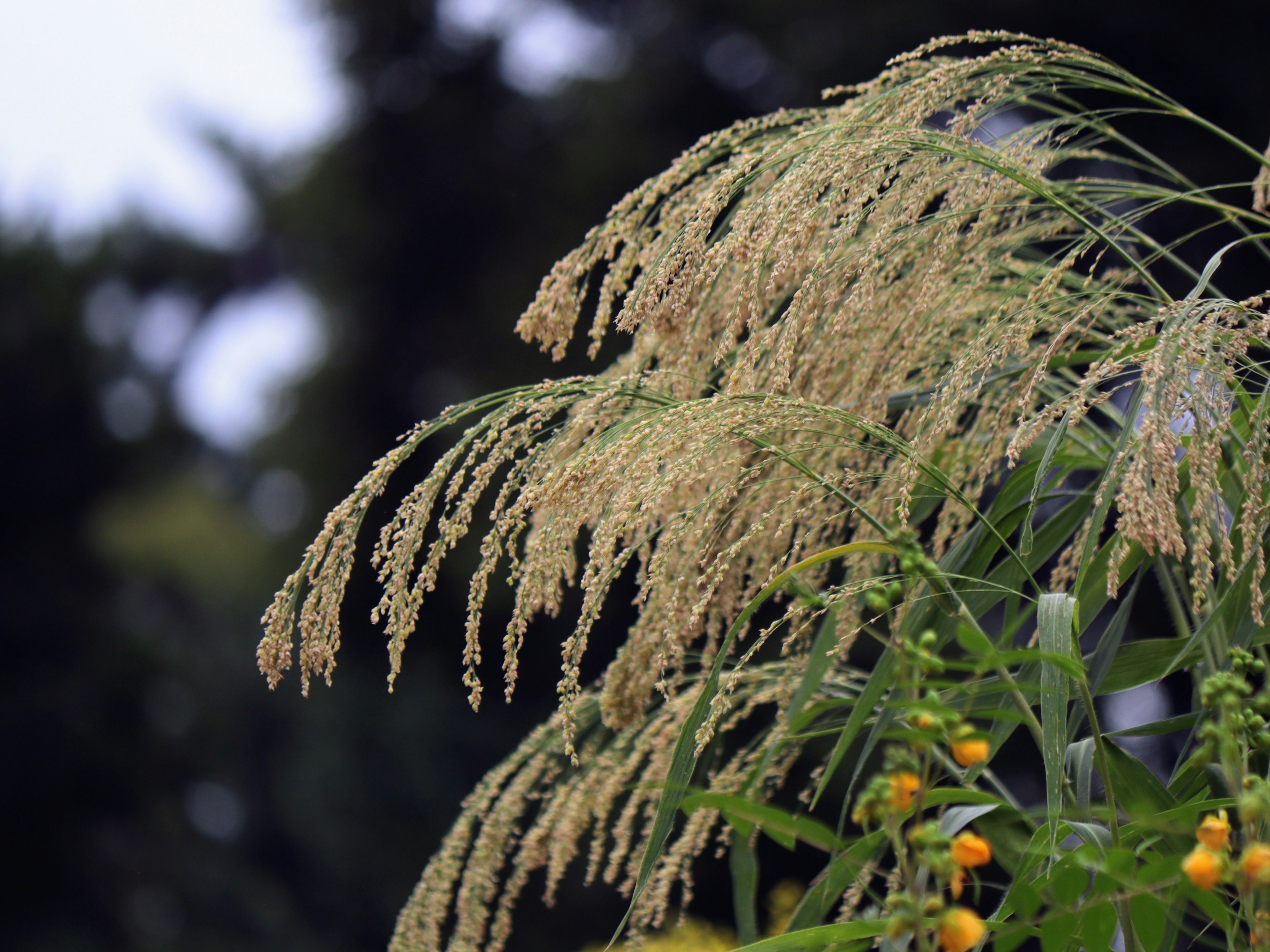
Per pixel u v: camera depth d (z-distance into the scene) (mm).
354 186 20391
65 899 22656
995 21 13148
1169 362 2383
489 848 2703
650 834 2477
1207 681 2367
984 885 2447
